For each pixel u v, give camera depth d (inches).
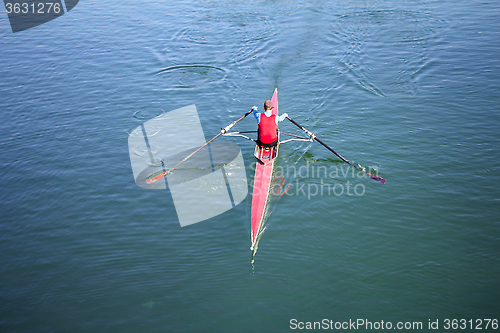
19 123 511.5
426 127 465.1
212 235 330.6
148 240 327.6
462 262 293.4
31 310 270.4
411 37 701.3
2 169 425.1
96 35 791.7
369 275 288.0
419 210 346.3
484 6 815.1
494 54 612.1
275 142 418.0
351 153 431.8
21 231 342.0
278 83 594.2
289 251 312.7
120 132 487.8
